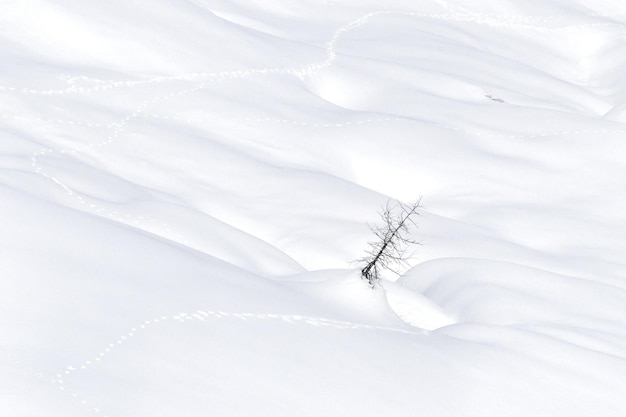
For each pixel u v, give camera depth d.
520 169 54.84
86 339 22.34
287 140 50.91
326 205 44.22
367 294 30.25
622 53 86.69
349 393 23.69
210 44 58.41
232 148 48.28
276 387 22.84
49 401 19.88
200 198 42.66
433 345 28.09
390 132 54.75
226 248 35.06
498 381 27.03
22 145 39.59
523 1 92.62
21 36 52.59
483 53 78.75
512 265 41.22
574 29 90.94
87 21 55.06
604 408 27.56
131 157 44.28
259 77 57.25
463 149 55.38
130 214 34.91
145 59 54.53
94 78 50.75
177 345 23.25
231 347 23.89
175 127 48.56
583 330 35.62
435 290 39.31
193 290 26.11
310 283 30.33
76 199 34.22
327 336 26.25
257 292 27.50
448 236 45.06
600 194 53.91
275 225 42.25
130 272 25.88
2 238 24.97
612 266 46.28
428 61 73.44
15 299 22.89
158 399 21.00
